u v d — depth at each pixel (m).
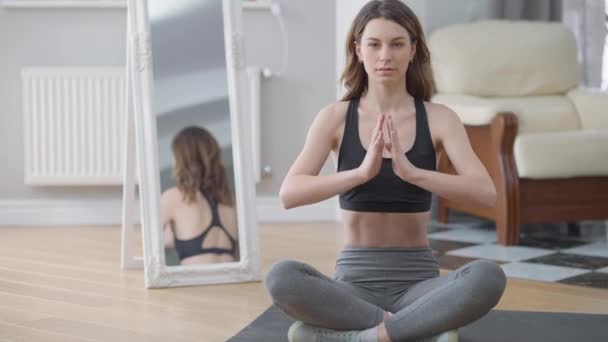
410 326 2.02
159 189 3.28
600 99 4.67
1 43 4.75
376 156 2.06
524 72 4.77
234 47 3.40
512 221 4.18
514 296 3.10
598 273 3.54
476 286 1.99
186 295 3.12
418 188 2.23
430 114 2.29
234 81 3.40
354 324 2.09
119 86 4.70
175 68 3.36
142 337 2.55
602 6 5.42
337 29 4.80
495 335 2.53
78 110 4.70
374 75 2.20
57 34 4.77
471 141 4.49
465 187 2.14
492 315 2.78
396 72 2.19
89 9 4.77
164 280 3.23
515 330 2.59
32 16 4.76
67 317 2.79
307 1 4.85
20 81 4.76
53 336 2.56
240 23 3.43
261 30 4.85
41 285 3.27
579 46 5.44
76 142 4.71
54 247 4.07
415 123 2.27
